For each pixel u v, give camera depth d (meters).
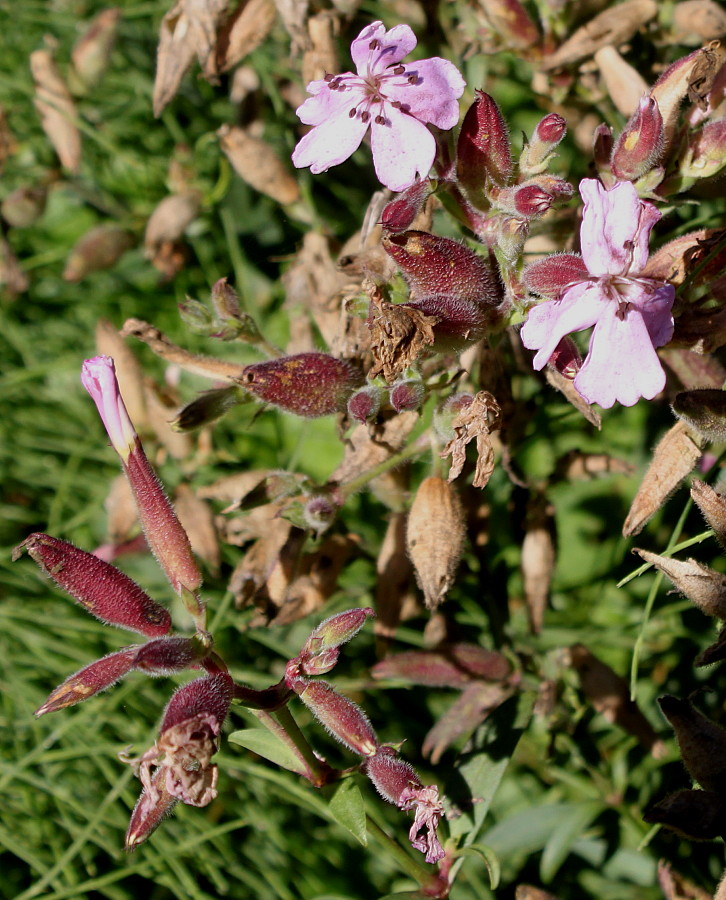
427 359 0.13
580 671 0.15
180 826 0.15
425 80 0.12
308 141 0.13
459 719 0.15
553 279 0.12
